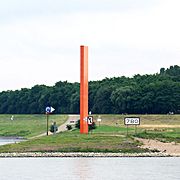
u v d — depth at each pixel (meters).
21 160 198.38
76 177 145.62
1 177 146.75
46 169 166.00
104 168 167.88
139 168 167.62
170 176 147.12
